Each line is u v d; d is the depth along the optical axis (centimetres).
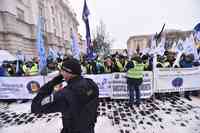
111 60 784
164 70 671
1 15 1678
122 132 409
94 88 181
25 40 2088
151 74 662
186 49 759
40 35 741
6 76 716
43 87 166
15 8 1848
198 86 704
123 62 755
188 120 466
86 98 167
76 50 991
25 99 708
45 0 2991
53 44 3186
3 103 695
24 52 2034
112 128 430
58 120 496
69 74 170
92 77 661
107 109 573
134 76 579
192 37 762
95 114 180
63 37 4128
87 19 862
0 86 703
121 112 542
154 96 675
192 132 399
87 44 896
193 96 700
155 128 425
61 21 4028
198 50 803
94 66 731
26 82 693
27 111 584
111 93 667
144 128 427
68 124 159
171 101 638
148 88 660
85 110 166
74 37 998
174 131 406
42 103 156
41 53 730
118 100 668
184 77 688
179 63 730
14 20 1816
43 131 431
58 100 152
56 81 173
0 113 575
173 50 1005
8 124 483
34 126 463
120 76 654
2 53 1181
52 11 3450
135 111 547
